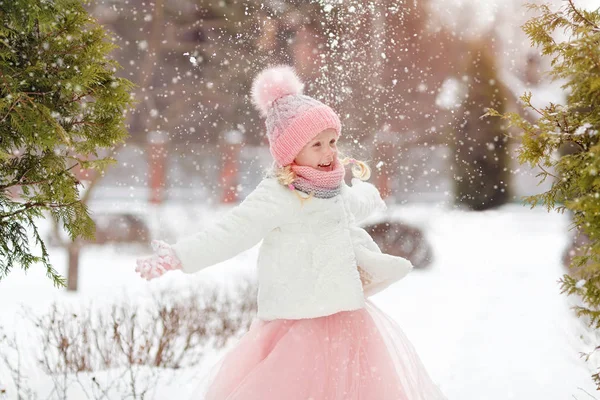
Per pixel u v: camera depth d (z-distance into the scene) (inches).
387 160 761.0
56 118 181.8
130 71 738.2
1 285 465.1
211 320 307.7
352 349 145.6
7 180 184.9
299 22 534.6
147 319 318.7
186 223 839.7
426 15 685.9
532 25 156.3
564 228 749.9
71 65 179.6
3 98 167.9
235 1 641.0
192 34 725.9
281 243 150.2
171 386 222.4
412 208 880.3
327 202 152.5
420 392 150.7
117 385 217.2
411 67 708.0
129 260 619.2
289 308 145.4
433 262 572.1
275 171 155.3
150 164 978.7
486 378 231.3
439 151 869.8
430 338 301.4
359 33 342.0
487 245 659.4
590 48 139.2
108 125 189.9
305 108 153.6
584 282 144.4
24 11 172.1
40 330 303.0
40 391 210.8
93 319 321.7
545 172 153.6
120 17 733.9
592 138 142.8
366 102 517.0
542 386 218.2
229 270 519.2
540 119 151.8
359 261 156.0
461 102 787.4
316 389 140.3
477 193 894.4
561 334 283.9
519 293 394.9
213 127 817.5
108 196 1087.6
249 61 610.2
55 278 184.5
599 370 227.8
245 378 141.8
